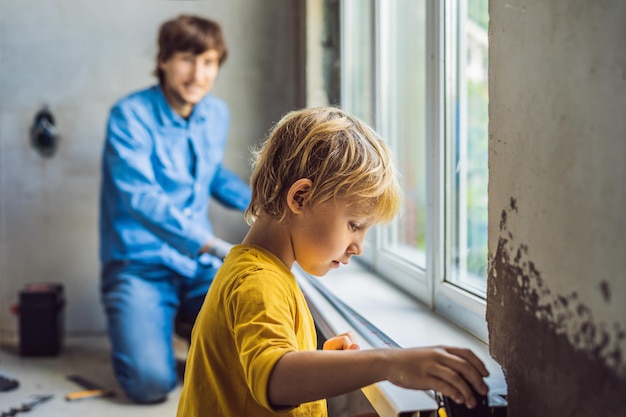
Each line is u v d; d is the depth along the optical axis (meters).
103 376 3.41
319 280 2.34
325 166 1.13
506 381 1.02
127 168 3.17
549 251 0.88
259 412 1.12
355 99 3.00
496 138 1.03
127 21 3.90
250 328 0.98
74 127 3.94
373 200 1.15
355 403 1.82
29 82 3.91
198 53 3.27
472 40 1.76
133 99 3.31
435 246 1.82
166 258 3.35
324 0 3.31
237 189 3.63
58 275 4.02
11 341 3.96
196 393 1.15
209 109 3.51
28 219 3.98
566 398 0.84
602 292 0.76
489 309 1.08
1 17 3.86
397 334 1.59
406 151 2.46
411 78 2.40
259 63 3.96
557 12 0.84
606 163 0.74
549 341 0.88
